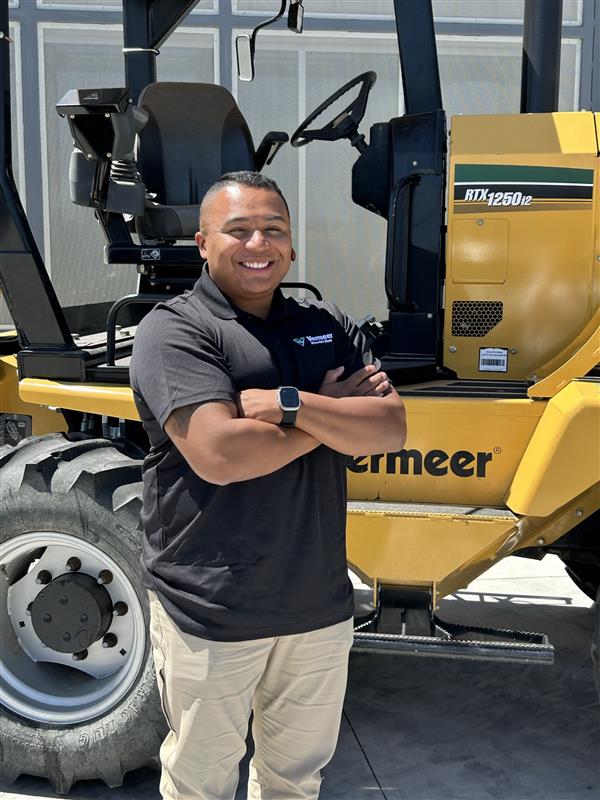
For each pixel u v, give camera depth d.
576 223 2.83
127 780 2.77
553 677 3.43
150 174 3.48
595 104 7.90
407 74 2.83
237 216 1.84
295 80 7.76
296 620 1.85
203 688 1.83
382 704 3.22
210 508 1.80
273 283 1.88
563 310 2.88
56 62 7.64
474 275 2.90
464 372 2.97
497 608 4.16
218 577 1.80
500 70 7.82
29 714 2.67
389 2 7.67
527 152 2.83
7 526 2.65
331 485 1.91
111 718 2.59
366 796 2.66
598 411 2.50
